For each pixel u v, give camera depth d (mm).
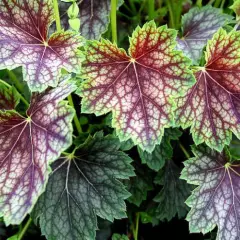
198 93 337
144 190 423
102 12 394
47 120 283
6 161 296
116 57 316
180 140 455
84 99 313
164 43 307
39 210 358
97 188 354
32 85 287
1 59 293
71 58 301
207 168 364
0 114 300
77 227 351
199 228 351
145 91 314
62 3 403
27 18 314
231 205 361
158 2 493
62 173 363
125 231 448
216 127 338
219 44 325
